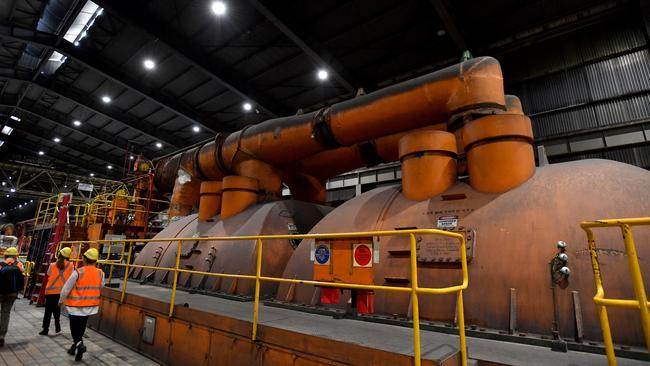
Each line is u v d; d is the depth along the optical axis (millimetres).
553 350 2775
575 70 13195
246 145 7559
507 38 13195
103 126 24281
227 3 12320
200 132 23234
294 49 14414
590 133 12641
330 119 6086
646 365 2402
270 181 7719
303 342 3141
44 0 13297
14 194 28172
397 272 4051
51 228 10703
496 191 4043
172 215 9844
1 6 13414
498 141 4156
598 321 2832
